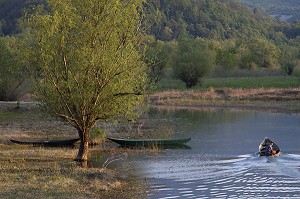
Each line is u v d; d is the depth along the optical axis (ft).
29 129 141.38
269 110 213.46
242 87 279.28
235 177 91.97
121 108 95.30
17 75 190.49
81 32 92.48
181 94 257.96
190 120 178.91
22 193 72.18
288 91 252.42
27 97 210.79
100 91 92.94
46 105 96.53
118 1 92.84
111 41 93.04
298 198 78.33
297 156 111.96
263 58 412.77
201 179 89.92
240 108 221.05
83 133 97.91
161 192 80.69
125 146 120.57
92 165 97.71
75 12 92.99
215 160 107.55
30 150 106.63
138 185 84.48
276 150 112.47
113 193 78.28
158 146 123.34
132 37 94.99
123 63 93.09
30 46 95.14
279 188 84.33
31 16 93.91
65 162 96.07
